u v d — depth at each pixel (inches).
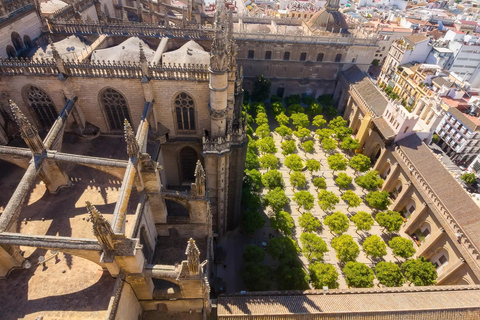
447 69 5167.3
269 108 4404.5
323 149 3695.9
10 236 1022.4
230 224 2409.0
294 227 2632.9
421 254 2485.2
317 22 4328.3
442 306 1652.3
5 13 1723.7
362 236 2630.4
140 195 1449.3
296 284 1905.8
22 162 1385.3
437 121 2923.2
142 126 1577.3
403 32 5925.2
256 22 4825.3
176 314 1519.4
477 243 2009.1
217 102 1637.6
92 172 1595.7
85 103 1745.8
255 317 1556.3
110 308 1044.5
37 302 1101.7
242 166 1964.8
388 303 1678.2
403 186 2815.0
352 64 4335.6
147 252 1596.9
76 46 1919.3
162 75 1642.5
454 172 3663.9
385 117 3186.5
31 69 1578.5
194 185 1487.5
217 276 2174.0
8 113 1727.4
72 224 1320.1
